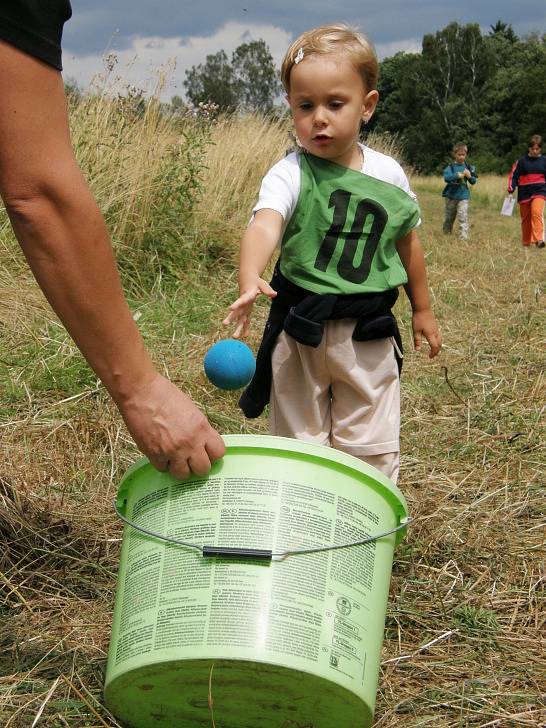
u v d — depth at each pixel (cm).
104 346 156
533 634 235
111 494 300
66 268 149
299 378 269
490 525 300
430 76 7844
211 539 170
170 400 163
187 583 168
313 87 259
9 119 141
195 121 737
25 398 374
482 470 351
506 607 249
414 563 271
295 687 165
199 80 7819
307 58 260
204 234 675
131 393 161
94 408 368
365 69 263
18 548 259
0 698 187
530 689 209
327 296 259
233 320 217
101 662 206
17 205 145
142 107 682
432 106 7844
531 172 1191
